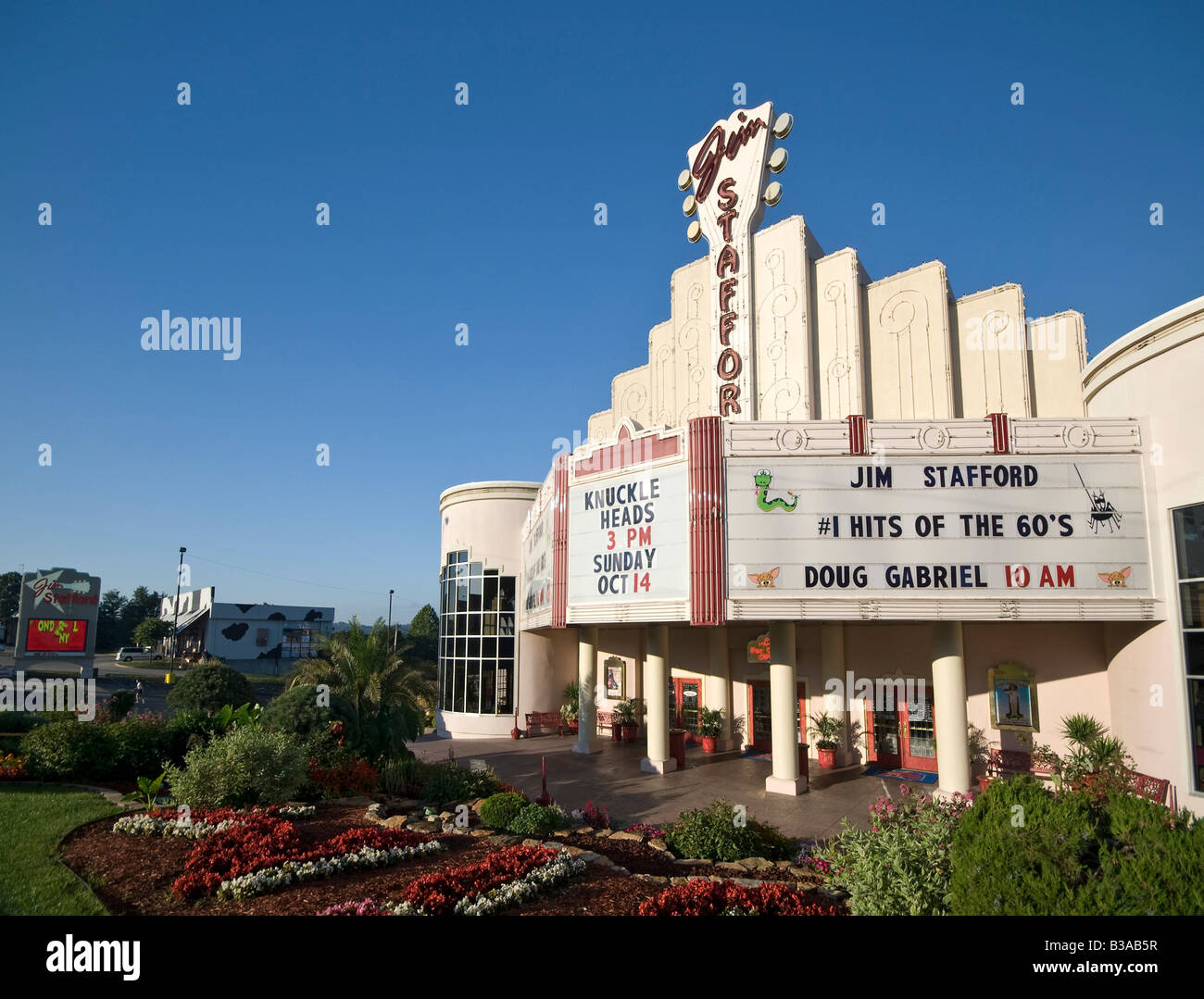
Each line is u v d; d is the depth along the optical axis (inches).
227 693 836.6
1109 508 606.2
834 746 832.9
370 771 610.5
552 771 836.6
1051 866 257.9
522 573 1200.2
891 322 845.2
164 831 431.5
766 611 644.7
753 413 916.6
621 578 741.9
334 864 373.1
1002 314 790.5
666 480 708.0
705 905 318.3
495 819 481.7
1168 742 569.9
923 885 314.5
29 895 333.1
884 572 636.1
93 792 541.3
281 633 2898.6
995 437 634.2
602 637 1185.4
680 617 679.1
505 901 329.4
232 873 355.3
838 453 656.4
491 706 1177.4
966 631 785.6
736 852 433.7
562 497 824.3
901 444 649.0
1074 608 599.8
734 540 658.8
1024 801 300.5
